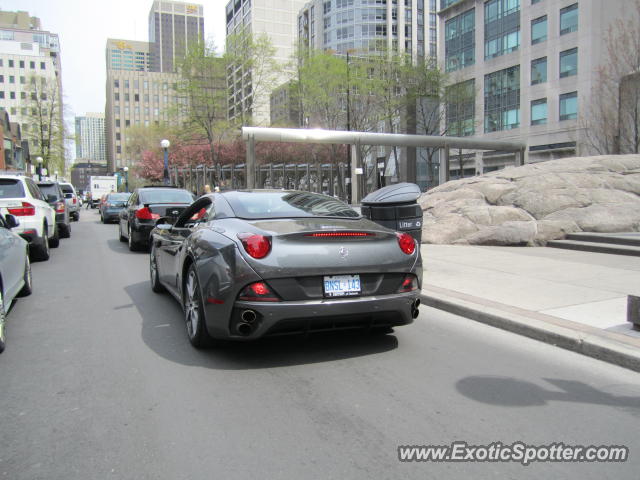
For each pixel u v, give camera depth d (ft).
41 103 201.26
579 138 127.85
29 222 32.63
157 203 39.93
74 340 15.97
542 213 39.06
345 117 112.37
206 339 14.47
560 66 136.87
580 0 130.41
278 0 345.51
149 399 11.37
